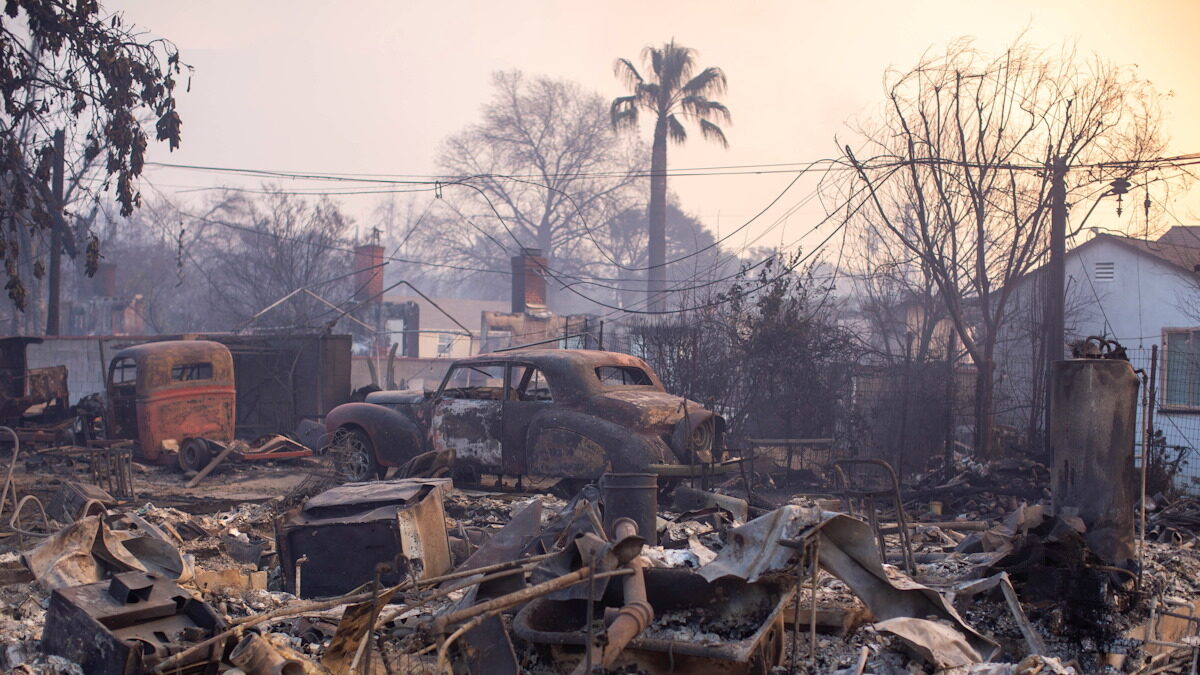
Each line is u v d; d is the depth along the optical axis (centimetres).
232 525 898
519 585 489
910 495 1238
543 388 1135
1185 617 577
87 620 421
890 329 2427
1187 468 1747
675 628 493
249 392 1942
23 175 1377
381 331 3669
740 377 1692
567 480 1059
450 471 1116
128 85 1323
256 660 407
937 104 2048
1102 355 629
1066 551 571
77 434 1664
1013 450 1510
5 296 4709
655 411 1019
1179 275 2081
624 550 446
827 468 1479
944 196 1983
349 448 1211
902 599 500
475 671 452
